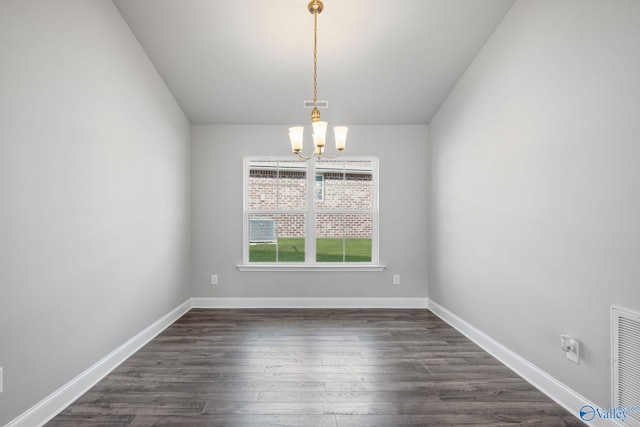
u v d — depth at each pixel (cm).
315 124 234
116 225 263
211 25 285
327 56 320
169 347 296
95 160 238
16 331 174
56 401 198
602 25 181
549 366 220
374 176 441
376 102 388
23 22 177
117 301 265
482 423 187
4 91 167
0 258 165
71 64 214
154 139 329
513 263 257
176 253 383
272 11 272
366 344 304
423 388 226
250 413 196
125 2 262
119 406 204
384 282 433
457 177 350
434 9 270
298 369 253
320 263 436
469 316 326
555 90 214
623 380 169
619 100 171
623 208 170
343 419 190
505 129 267
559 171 211
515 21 256
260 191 444
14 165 172
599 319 183
